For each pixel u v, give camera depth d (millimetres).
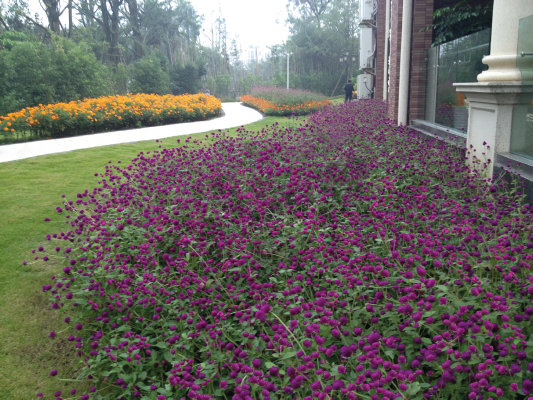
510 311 1777
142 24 40438
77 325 2273
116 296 2410
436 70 6992
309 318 1942
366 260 2461
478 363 1568
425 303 1726
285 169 3949
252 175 4090
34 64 16969
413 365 1602
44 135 10109
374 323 1925
